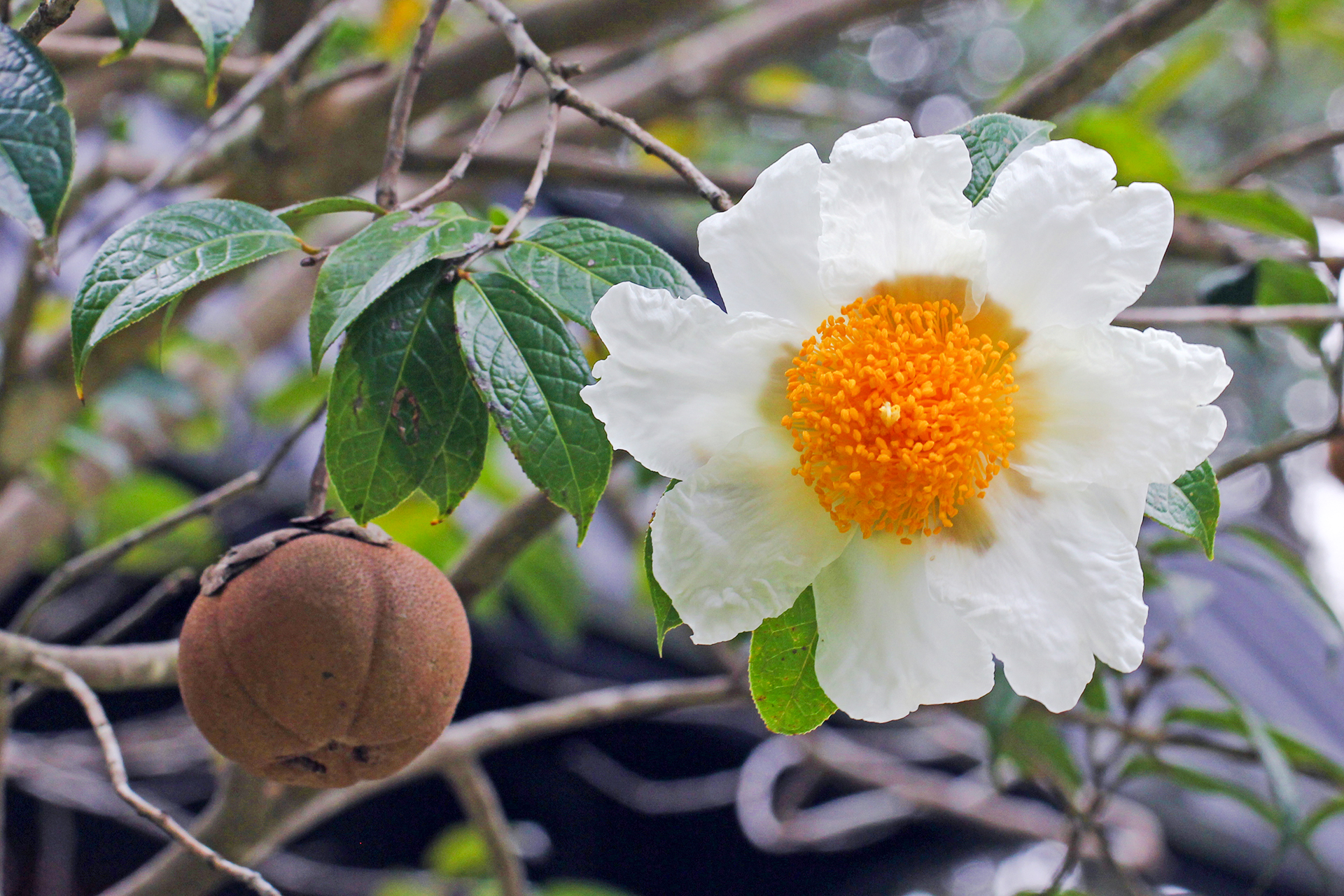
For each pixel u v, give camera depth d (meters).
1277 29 1.77
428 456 0.96
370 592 0.98
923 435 0.96
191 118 1.97
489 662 1.74
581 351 0.96
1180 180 1.33
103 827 1.95
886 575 0.96
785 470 0.96
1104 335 0.95
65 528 1.55
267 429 1.73
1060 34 2.53
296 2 1.14
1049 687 0.95
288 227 0.96
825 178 0.95
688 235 2.43
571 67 0.98
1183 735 1.15
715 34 1.77
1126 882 1.15
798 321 0.96
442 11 1.00
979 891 2.17
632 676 1.72
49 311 1.51
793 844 1.86
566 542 1.49
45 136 0.93
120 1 0.95
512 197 2.04
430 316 0.96
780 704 0.97
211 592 0.98
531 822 1.98
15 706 1.07
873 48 2.89
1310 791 1.64
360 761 0.98
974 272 0.96
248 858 1.10
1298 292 1.12
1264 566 1.23
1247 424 2.66
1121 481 0.95
